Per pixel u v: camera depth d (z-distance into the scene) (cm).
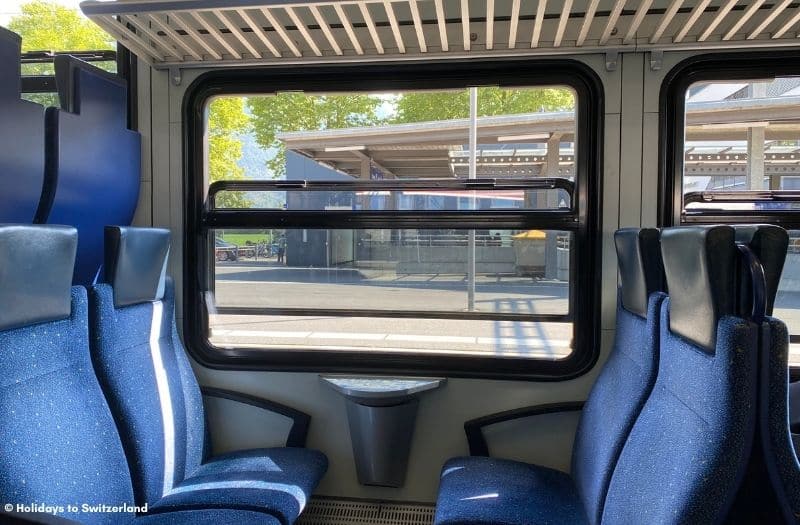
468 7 192
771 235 109
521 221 223
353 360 235
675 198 216
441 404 231
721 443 107
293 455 220
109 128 214
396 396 212
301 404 239
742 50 208
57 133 184
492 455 229
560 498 186
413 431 231
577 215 221
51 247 147
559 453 225
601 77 217
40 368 146
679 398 130
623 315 193
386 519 229
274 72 234
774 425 106
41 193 183
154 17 190
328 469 238
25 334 142
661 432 135
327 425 238
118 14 183
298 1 170
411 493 234
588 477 180
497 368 227
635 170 217
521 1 190
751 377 106
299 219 235
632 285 178
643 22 201
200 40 205
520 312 233
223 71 236
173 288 227
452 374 229
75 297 164
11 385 136
